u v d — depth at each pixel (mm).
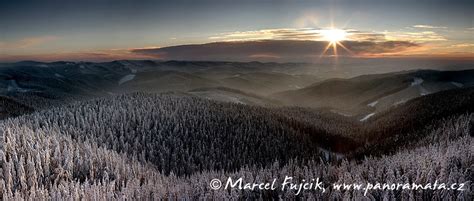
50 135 45938
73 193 23375
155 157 54438
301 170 30156
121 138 58750
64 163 31531
